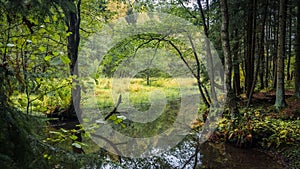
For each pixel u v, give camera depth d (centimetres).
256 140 536
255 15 856
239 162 455
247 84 936
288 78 1545
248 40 927
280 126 568
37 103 171
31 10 119
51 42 193
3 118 97
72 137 163
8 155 94
